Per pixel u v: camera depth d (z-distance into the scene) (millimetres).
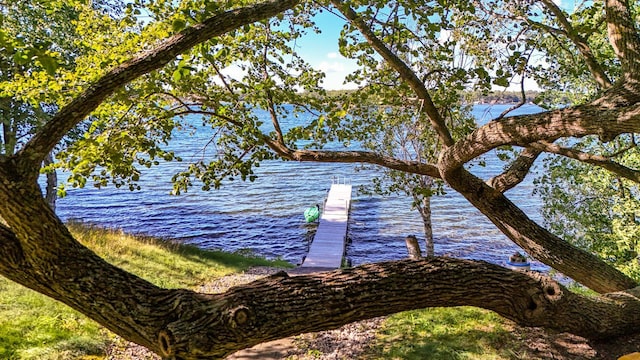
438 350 5129
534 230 4832
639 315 4324
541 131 2885
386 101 4258
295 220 22594
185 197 27734
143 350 5863
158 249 11883
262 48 4980
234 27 2482
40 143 2049
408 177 11203
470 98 7598
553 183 11125
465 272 3074
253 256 15875
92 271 2217
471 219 22234
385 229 20672
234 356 5789
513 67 3992
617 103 2664
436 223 21625
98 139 3850
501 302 3164
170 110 4312
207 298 2420
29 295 6812
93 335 5973
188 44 2373
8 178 1939
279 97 4777
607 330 4113
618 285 4758
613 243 9938
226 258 12805
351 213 24047
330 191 28766
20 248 2168
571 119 2668
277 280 2641
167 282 9484
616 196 9766
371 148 11000
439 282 2961
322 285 2684
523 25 4574
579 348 4641
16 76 3953
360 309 2713
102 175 3949
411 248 5945
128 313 2217
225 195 28578
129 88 4281
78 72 3803
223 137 5074
